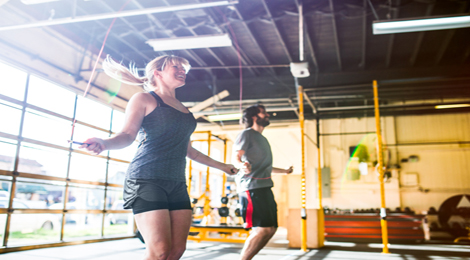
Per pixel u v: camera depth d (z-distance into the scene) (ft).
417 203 31.42
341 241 27.37
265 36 24.38
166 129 4.63
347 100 30.27
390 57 26.55
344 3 19.38
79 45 22.65
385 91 28.58
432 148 32.07
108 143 3.77
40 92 19.62
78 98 22.40
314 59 27.25
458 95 29.35
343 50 26.71
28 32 18.88
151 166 4.45
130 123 4.33
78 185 22.09
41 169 29.68
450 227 27.99
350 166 33.14
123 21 21.43
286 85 29.94
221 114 29.19
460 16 15.74
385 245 18.16
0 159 20.89
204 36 18.21
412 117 33.12
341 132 34.06
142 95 4.66
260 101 29.91
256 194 7.73
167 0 18.99
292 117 33.83
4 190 17.44
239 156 7.79
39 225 28.45
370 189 32.45
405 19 16.21
